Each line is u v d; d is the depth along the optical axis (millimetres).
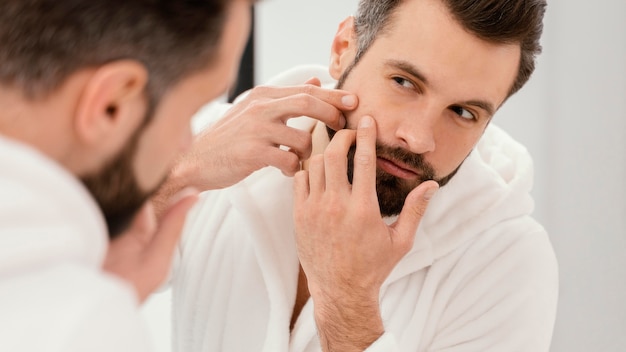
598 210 1875
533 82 1969
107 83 527
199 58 570
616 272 1847
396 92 1075
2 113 532
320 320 1113
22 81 524
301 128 1286
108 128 545
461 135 1101
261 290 1269
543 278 1252
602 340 1885
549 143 1959
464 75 1036
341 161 1062
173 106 581
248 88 2162
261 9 2186
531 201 1312
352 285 1076
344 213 1060
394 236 1077
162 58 550
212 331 1292
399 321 1222
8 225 471
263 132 1137
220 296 1287
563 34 1901
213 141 1168
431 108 1061
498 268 1240
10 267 471
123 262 667
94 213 515
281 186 1288
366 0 1142
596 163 1870
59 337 454
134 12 531
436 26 1032
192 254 1326
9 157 472
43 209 480
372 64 1090
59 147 544
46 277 482
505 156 1374
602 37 1832
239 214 1267
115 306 488
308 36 2195
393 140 1080
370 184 1055
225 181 1168
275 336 1195
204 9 559
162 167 603
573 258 1929
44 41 519
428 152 1089
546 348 1247
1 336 454
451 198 1245
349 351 1100
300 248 1101
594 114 1864
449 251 1241
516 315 1220
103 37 527
